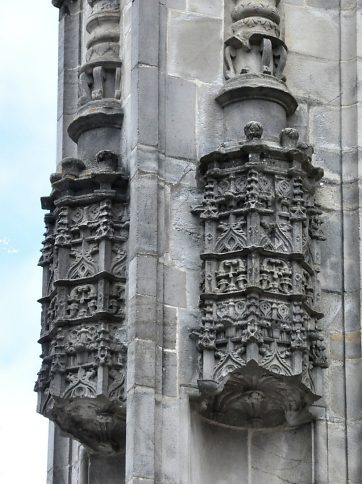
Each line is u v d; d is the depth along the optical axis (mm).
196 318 23312
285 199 23594
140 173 23656
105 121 24703
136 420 22750
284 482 23516
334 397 23594
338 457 23422
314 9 24906
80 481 24781
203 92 24188
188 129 24000
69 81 26297
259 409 23516
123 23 25172
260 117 24078
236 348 23062
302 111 24469
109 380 23469
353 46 24766
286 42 24703
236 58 24359
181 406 22984
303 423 23609
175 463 22797
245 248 23281
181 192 23750
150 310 23172
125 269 23797
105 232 23844
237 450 23562
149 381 22922
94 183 24141
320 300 23781
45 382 23938
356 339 23734
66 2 26516
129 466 22656
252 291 23141
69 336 23734
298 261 23422
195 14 24438
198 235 23609
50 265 24281
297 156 23719
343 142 24438
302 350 23156
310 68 24672
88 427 24078
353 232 24094
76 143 25047
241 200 23531
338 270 24000
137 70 24031
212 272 23359
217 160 23734
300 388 23234
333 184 24281
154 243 23422
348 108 24547
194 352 23188
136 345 23000
